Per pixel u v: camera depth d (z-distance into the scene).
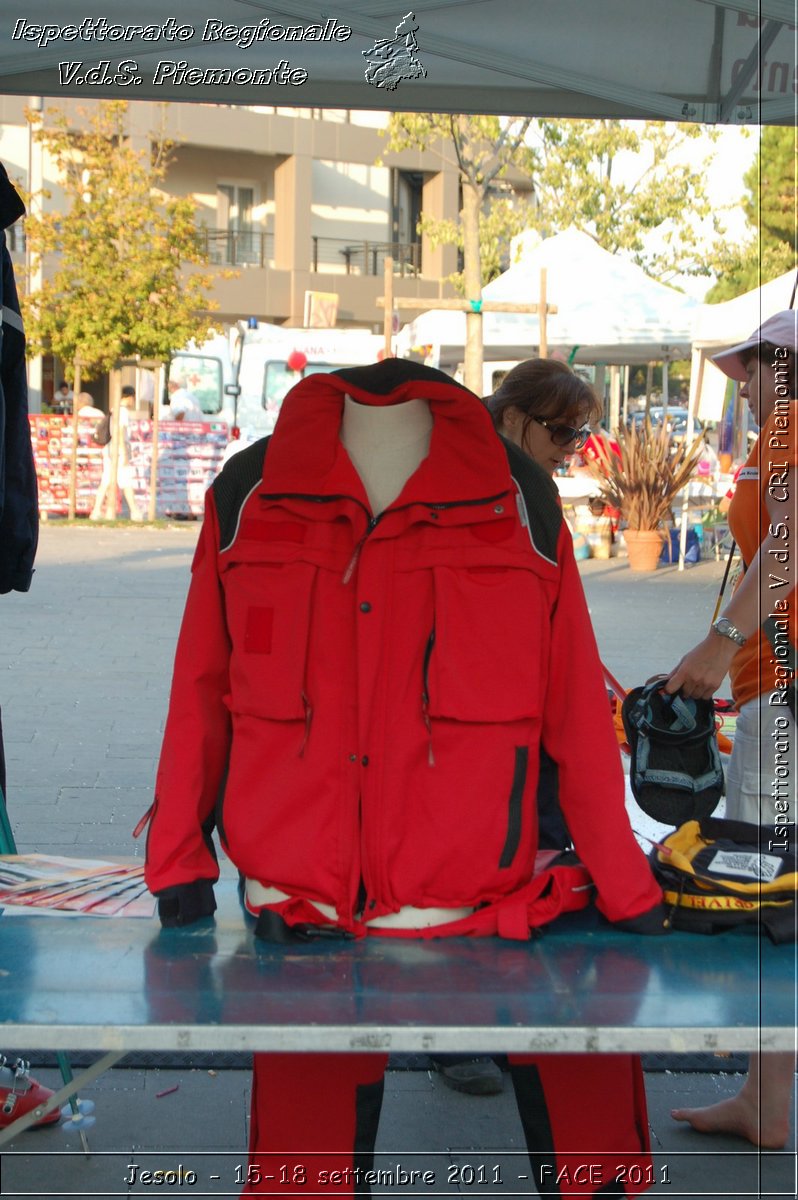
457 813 2.40
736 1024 2.10
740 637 2.87
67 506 20.52
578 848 2.52
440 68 3.78
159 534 17.73
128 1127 3.25
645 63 3.63
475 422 2.42
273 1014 2.12
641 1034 2.08
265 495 2.45
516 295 14.80
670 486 14.96
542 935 2.48
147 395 22.27
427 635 2.40
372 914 2.45
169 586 12.43
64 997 2.19
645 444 15.20
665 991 2.23
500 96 3.95
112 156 21.16
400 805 2.40
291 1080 2.36
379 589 2.39
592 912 2.62
